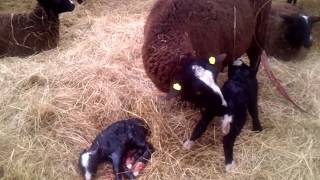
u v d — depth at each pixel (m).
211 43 1.20
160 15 1.19
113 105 1.35
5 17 1.64
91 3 2.03
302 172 1.15
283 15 1.64
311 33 1.70
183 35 1.15
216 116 1.22
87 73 1.49
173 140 1.24
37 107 1.33
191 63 1.07
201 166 1.17
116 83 1.45
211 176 1.14
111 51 1.63
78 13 1.96
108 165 1.18
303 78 1.55
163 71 1.15
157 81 1.19
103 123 1.31
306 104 1.42
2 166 1.17
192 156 1.19
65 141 1.25
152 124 1.28
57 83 1.46
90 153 1.14
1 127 1.29
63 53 1.65
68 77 1.48
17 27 1.63
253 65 1.52
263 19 1.45
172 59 1.12
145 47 1.20
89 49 1.67
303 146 1.24
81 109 1.36
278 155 1.20
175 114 1.31
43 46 1.67
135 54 1.61
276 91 1.46
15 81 1.48
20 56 1.66
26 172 1.14
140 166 1.15
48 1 1.61
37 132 1.27
